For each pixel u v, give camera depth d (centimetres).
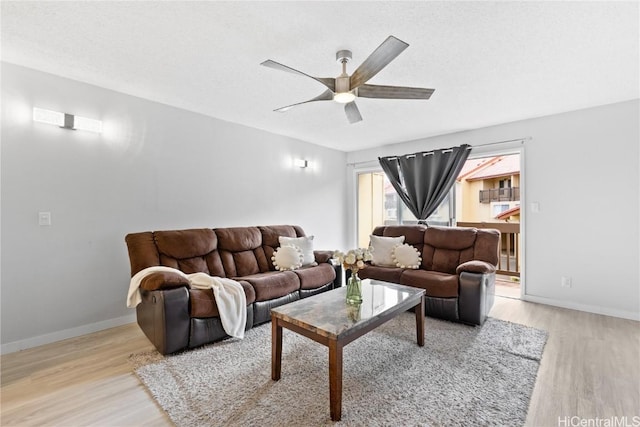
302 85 285
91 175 286
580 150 345
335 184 566
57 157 268
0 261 242
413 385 193
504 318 317
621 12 178
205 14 182
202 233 322
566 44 212
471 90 293
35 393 187
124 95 305
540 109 346
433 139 471
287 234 398
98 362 226
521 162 386
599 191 334
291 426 157
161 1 170
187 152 354
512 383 194
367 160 562
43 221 261
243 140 412
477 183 657
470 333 274
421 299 248
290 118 383
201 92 302
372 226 630
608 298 330
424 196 472
